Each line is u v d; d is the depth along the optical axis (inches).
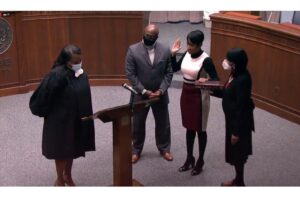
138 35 249.8
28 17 238.1
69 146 146.9
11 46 236.4
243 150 146.5
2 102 234.4
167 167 176.9
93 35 248.7
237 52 137.9
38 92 141.6
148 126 209.9
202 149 168.1
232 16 232.7
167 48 167.6
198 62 155.5
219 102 238.1
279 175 171.3
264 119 217.6
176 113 222.5
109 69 254.8
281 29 208.5
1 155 183.8
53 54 249.3
